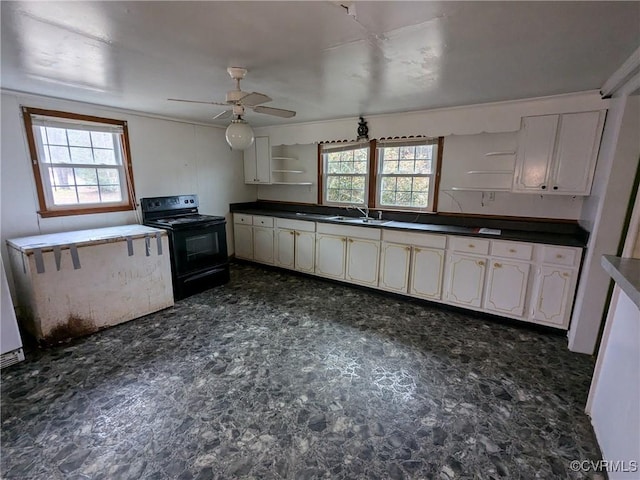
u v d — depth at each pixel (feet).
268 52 6.25
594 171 9.04
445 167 12.19
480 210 11.80
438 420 6.14
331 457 5.33
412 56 6.39
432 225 12.18
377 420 6.14
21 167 9.70
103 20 4.92
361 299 12.26
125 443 5.56
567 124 9.26
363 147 13.93
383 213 13.73
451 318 10.67
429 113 11.73
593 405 6.07
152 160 13.16
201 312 10.96
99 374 7.48
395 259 12.01
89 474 4.98
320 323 10.20
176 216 13.89
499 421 6.12
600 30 5.10
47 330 8.54
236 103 7.72
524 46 5.82
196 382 7.22
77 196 11.17
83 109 10.88
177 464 5.17
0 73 7.63
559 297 9.22
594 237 7.94
